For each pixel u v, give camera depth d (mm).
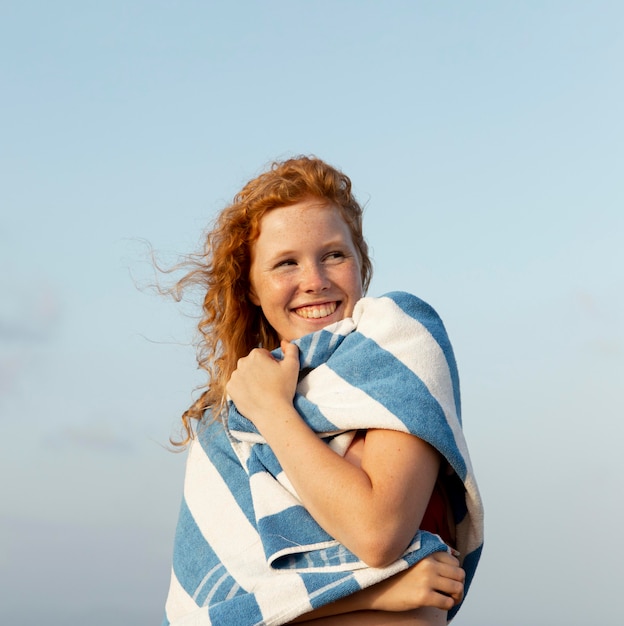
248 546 2721
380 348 2734
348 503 2434
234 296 3232
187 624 2574
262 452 2760
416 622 2555
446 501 2756
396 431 2551
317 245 3008
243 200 3154
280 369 2760
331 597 2467
